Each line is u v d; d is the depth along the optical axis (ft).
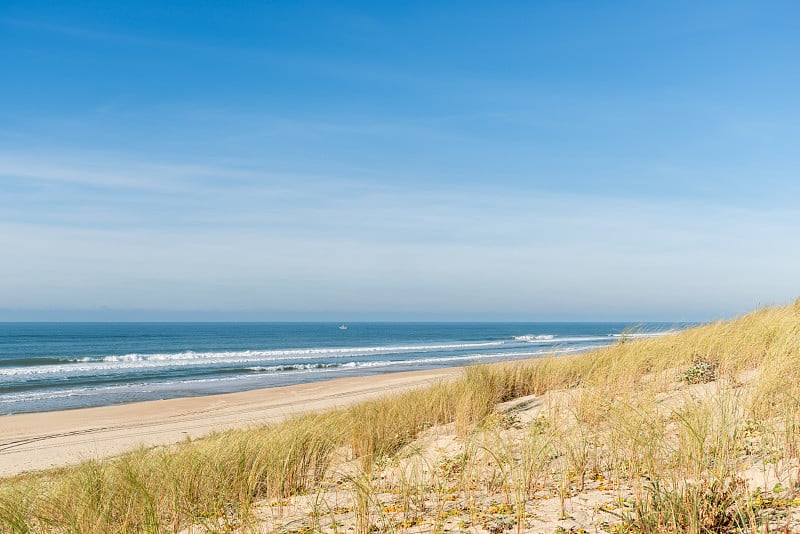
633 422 17.56
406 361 164.25
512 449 19.62
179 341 332.19
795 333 26.63
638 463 15.31
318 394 84.02
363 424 26.86
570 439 18.69
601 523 12.44
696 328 40.47
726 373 25.99
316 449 23.26
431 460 21.56
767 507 11.46
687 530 10.86
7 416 72.38
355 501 16.46
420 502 16.29
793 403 16.62
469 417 26.73
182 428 58.18
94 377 124.26
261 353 210.38
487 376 34.27
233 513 17.74
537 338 323.98
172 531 16.51
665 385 25.77
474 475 18.07
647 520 11.37
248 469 21.45
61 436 58.59
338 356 193.47
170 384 111.04
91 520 16.87
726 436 14.56
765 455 14.21
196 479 20.17
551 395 29.99
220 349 256.93
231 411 70.44
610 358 34.63
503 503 14.97
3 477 39.40
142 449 30.60
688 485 12.32
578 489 15.28
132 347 270.26
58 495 20.34
